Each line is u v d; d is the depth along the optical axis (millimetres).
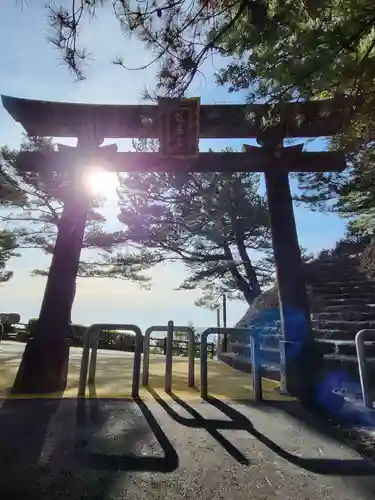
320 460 2686
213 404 4141
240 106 4742
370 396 3930
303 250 13625
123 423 3410
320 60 2512
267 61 2654
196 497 2166
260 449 2877
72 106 5207
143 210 12953
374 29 2529
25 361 4629
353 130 3857
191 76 2760
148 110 5023
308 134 5477
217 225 13250
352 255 10680
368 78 2723
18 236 13672
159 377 5793
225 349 9773
